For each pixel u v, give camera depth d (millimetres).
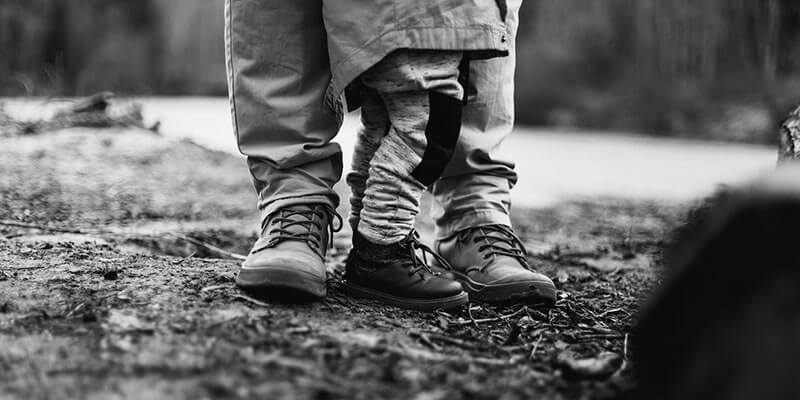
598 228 4594
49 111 6902
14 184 4262
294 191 2062
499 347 1796
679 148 12320
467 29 1896
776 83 19781
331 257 3150
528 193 6422
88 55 20969
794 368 1069
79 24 20609
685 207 5711
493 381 1517
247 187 4949
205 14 28938
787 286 1107
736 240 1163
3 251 2453
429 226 4230
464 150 2322
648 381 1257
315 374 1464
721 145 13461
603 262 3393
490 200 2371
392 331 1831
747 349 1108
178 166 5391
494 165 2385
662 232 4418
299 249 2000
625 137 15758
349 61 1905
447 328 1931
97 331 1656
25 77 11516
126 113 6949
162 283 2061
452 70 1933
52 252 2473
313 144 2074
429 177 2014
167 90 26641
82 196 4145
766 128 16859
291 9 2033
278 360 1521
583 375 1586
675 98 20188
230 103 2131
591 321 2139
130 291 1961
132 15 27406
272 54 2051
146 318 1752
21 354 1521
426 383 1470
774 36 20938
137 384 1379
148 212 3918
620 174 8148
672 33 23156
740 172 8461
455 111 1958
